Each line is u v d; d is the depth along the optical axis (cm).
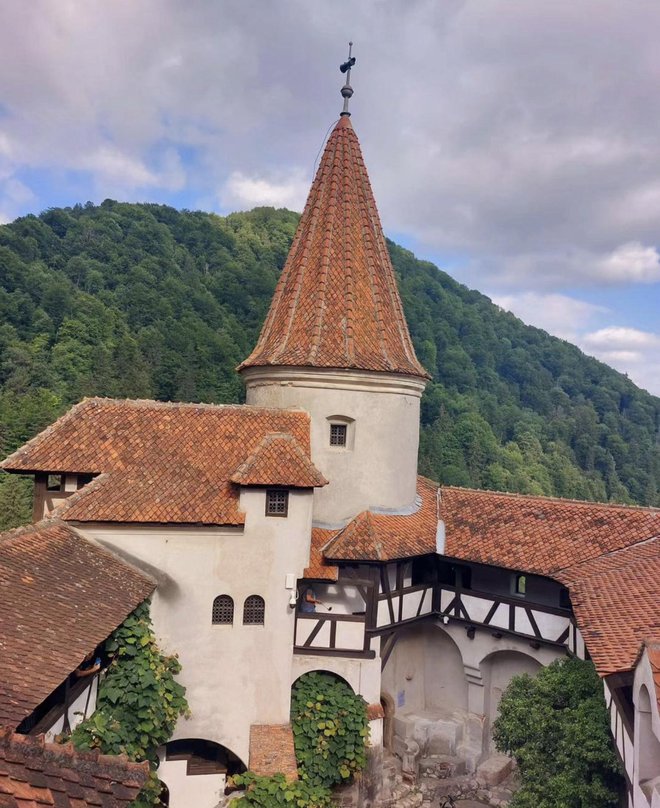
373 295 2248
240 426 2008
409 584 2214
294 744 1788
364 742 1869
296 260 2323
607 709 1423
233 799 1560
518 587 2378
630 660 1241
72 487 1847
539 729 1523
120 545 1733
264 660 1798
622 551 1911
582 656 1852
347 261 2241
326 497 2109
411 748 2178
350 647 1941
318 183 2392
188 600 1761
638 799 1102
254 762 1644
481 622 2166
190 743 1841
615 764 1298
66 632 1277
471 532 2230
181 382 7131
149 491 1775
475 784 2133
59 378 7156
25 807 693
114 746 1386
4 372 7012
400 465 2212
